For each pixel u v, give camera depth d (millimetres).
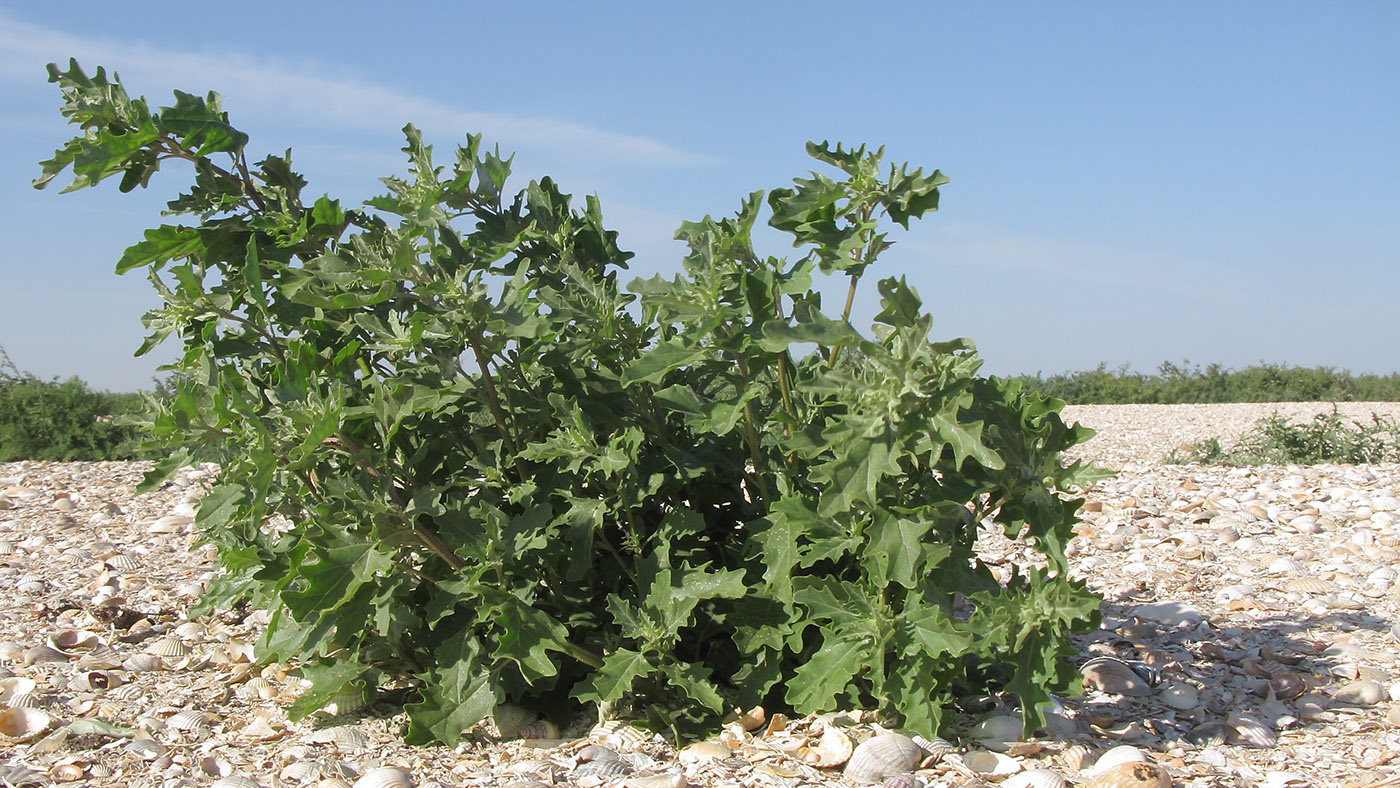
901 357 2730
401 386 3109
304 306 3504
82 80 3471
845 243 3133
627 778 2832
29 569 6051
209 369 3074
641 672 3049
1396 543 5973
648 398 3404
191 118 3479
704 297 2953
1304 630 4488
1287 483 7930
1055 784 2799
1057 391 28734
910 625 2949
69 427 14664
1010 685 2916
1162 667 4094
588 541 3123
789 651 3447
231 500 3066
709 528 3615
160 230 3365
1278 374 28078
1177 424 18125
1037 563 5934
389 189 3504
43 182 3400
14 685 3746
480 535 3068
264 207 3625
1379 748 3152
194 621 4812
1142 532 6578
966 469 3006
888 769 2865
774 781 2848
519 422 3391
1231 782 2928
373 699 3508
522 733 3316
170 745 3238
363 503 2902
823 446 2809
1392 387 26344
